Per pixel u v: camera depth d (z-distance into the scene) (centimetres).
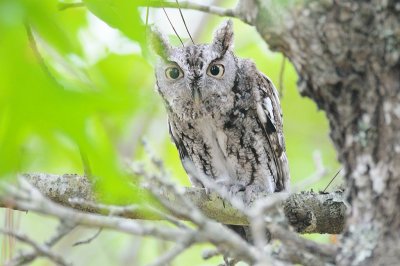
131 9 262
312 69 272
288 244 270
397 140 260
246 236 499
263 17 280
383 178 262
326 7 262
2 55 214
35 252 268
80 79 255
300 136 730
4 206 379
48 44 250
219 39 568
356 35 261
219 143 569
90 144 225
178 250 246
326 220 427
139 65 509
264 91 560
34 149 249
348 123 271
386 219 262
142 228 244
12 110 213
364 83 266
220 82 552
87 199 404
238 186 570
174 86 559
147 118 639
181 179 679
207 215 431
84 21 367
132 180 317
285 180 573
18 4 222
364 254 261
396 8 254
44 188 408
